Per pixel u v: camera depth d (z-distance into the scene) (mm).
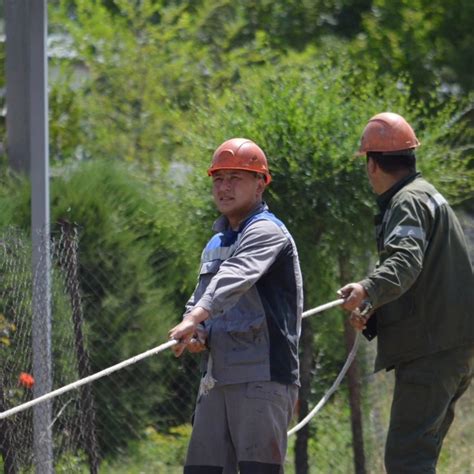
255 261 15648
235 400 16031
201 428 16359
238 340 16000
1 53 35188
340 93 24891
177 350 15492
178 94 37438
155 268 26688
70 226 22203
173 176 29594
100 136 35281
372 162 18500
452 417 18859
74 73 37906
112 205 26469
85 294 25734
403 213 17656
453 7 38719
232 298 15422
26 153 29000
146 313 26312
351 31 43125
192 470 16344
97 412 25609
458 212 33375
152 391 26438
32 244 21406
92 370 25688
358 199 23000
